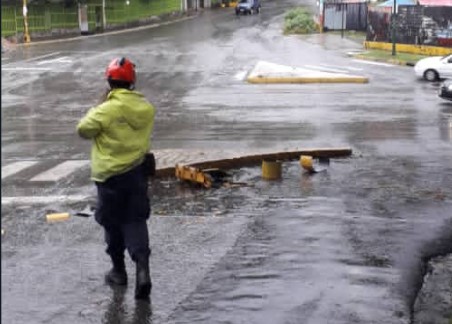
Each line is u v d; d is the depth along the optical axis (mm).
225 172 12430
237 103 24375
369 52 44625
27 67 38344
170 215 9523
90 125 5871
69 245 8117
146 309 6105
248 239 8273
